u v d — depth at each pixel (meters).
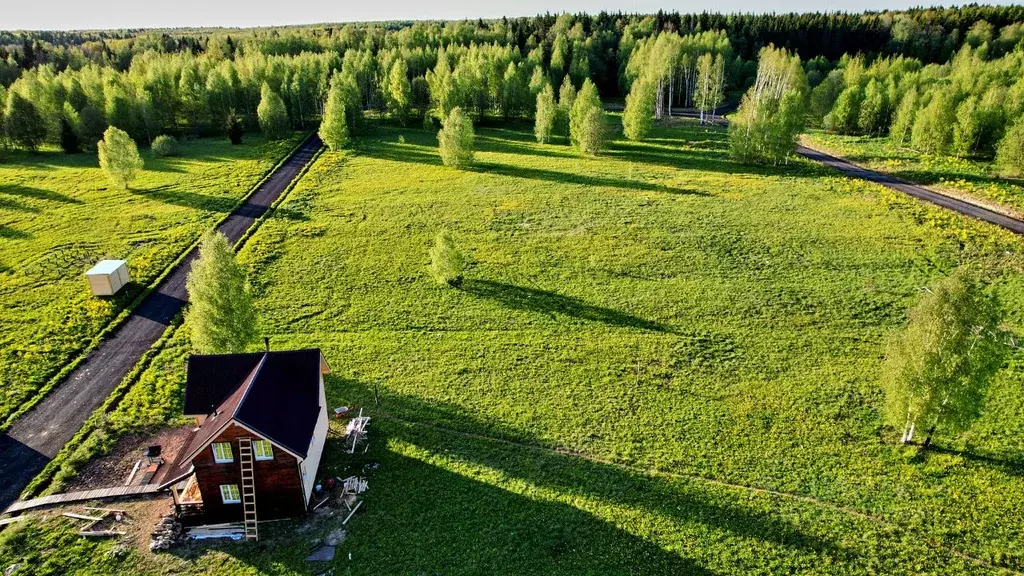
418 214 74.00
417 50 160.25
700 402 39.72
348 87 117.50
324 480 32.72
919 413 33.38
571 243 64.94
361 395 40.31
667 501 31.66
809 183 84.12
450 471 33.66
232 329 38.59
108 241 65.06
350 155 102.69
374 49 186.25
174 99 123.19
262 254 61.66
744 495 32.03
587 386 41.47
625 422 37.88
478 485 32.66
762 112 93.44
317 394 33.06
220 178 88.38
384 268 59.16
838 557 28.28
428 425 37.50
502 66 143.88
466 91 129.50
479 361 44.34
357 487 32.03
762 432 36.88
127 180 82.75
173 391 40.22
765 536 29.50
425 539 29.19
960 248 61.34
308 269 58.88
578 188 83.75
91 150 105.69
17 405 38.78
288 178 89.75
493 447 35.66
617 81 168.12
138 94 113.50
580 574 27.41
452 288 55.28
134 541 28.81
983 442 35.47
